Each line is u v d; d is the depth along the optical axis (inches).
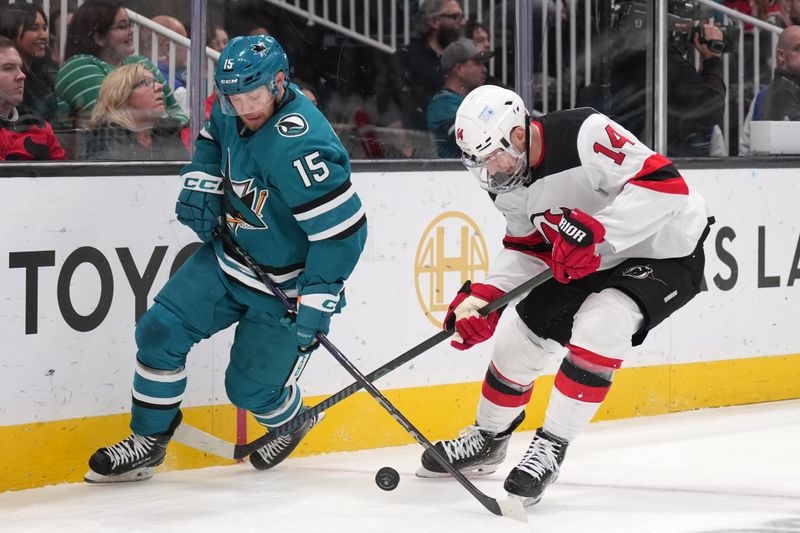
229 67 208.4
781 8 326.6
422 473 242.8
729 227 319.3
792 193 328.8
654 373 310.7
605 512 216.5
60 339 236.5
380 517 213.3
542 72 301.3
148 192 245.0
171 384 231.1
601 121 208.7
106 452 233.3
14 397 232.2
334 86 282.0
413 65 288.2
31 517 214.4
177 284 230.1
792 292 330.6
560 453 215.5
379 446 276.8
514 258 228.5
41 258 233.3
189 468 253.1
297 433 247.3
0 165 227.8
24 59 239.8
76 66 245.8
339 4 279.7
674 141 319.6
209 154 228.5
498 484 238.4
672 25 314.3
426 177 278.7
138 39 252.4
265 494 230.7
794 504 223.0
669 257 215.9
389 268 274.7
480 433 240.7
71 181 235.6
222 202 231.0
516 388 235.0
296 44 277.9
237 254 227.8
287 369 235.8
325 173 211.9
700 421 303.0
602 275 221.5
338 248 215.3
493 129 202.4
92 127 249.1
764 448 272.1
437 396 282.4
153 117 256.1
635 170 205.5
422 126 291.7
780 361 330.3
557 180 208.8
